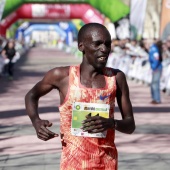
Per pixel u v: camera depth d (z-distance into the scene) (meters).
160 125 11.20
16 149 8.55
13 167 7.29
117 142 9.23
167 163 7.65
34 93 3.83
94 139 3.65
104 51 3.61
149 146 8.91
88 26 3.66
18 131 10.27
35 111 3.78
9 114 12.76
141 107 14.44
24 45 69.94
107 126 3.53
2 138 9.53
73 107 3.64
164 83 18.77
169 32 21.64
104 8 28.69
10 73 24.02
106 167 3.68
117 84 3.76
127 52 26.53
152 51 14.99
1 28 36.53
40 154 8.16
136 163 7.63
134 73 24.41
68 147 3.67
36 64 37.81
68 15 35.09
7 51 23.97
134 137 9.73
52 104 14.80
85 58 3.71
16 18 36.38
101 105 3.66
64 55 57.31
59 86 3.75
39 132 3.64
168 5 21.59
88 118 3.51
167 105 15.00
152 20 26.02
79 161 3.63
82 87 3.66
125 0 28.19
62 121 3.71
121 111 3.83
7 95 17.47
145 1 25.95
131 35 27.39
